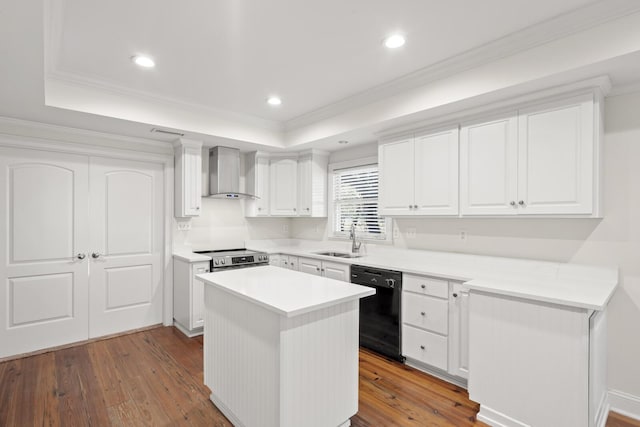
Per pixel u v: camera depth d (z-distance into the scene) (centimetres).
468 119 270
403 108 283
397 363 293
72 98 273
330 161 451
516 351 197
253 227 479
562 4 179
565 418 180
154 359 300
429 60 245
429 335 269
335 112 348
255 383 184
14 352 304
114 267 361
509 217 264
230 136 373
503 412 202
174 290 394
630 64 186
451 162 281
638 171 216
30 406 225
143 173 381
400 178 321
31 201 313
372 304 315
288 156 453
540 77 204
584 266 234
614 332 224
